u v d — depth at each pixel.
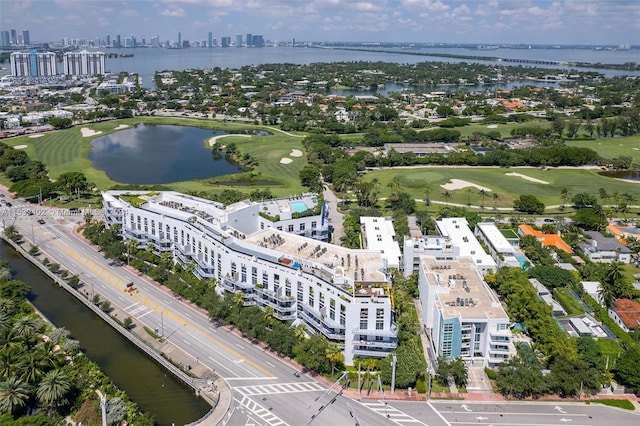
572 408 188.12
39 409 178.00
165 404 188.62
